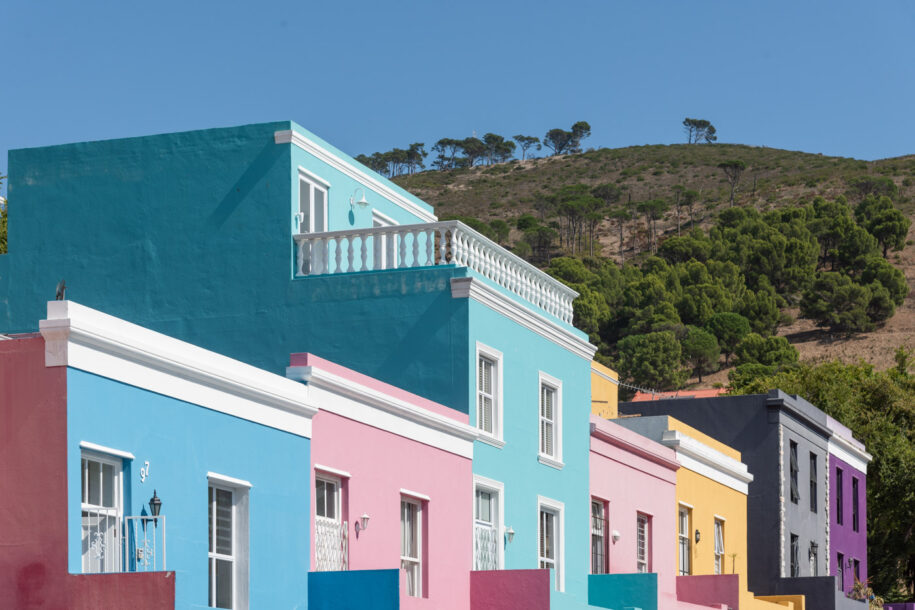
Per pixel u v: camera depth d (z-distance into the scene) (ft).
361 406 71.72
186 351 58.70
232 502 61.82
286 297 85.87
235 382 61.16
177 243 88.74
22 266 91.50
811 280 586.04
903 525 182.39
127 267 89.51
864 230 604.90
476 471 82.74
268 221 87.15
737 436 136.67
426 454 77.56
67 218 91.35
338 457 69.41
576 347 97.25
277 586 63.36
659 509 110.83
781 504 134.21
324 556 67.82
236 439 61.46
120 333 54.75
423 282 83.35
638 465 107.55
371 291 84.28
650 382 478.18
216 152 89.15
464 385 81.76
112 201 90.68
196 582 57.72
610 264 602.85
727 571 125.59
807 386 194.59
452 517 79.56
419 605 67.51
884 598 191.21
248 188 88.02
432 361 82.38
